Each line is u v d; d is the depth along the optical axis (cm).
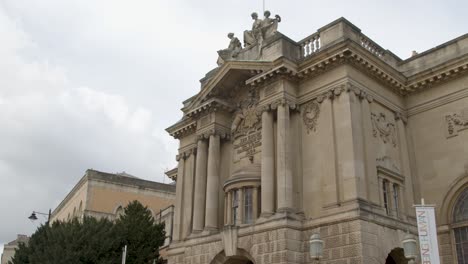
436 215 3278
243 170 3494
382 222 2919
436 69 3378
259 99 3472
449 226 3225
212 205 3625
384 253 2856
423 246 2348
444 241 3216
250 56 3806
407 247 2284
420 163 3422
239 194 3419
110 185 6384
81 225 3969
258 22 3875
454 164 3262
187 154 4188
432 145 3394
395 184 3241
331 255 2856
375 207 2928
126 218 4156
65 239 3691
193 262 3525
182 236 3956
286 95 3297
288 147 3198
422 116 3484
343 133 3033
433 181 3338
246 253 3186
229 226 3291
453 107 3341
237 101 3838
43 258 3700
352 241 2775
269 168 3238
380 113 3319
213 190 3656
